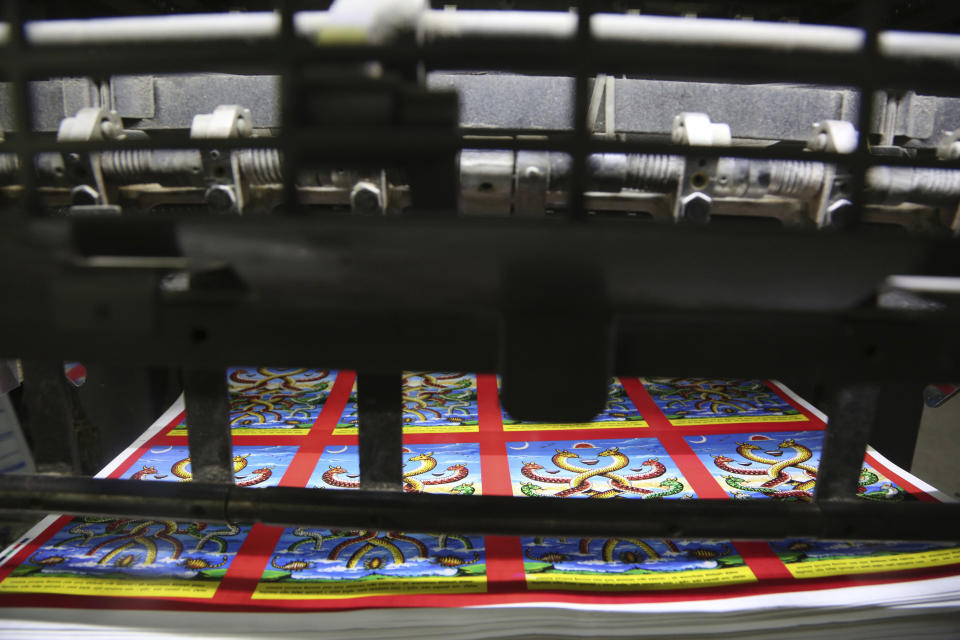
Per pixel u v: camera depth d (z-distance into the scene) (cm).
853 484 101
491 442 161
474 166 98
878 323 61
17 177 104
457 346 64
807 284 57
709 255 55
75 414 141
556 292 58
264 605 100
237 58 52
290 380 211
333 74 52
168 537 120
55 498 96
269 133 115
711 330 64
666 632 96
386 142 53
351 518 95
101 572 109
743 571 111
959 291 58
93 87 114
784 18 127
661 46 53
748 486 138
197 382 100
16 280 58
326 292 60
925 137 114
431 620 98
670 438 165
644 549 117
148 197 116
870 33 52
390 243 55
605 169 100
